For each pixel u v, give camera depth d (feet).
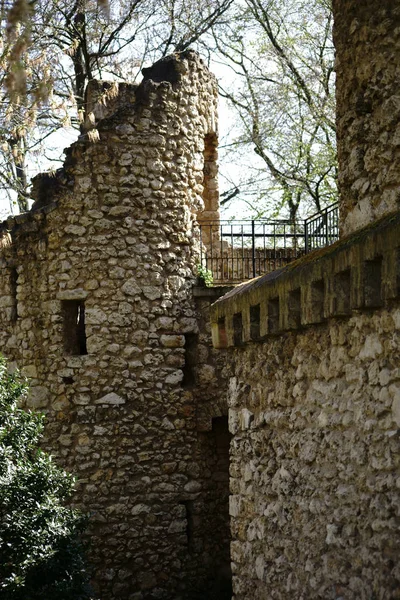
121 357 45.01
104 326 44.98
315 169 74.64
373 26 21.25
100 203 45.37
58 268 45.60
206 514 45.55
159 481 44.98
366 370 19.84
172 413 45.42
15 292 47.70
